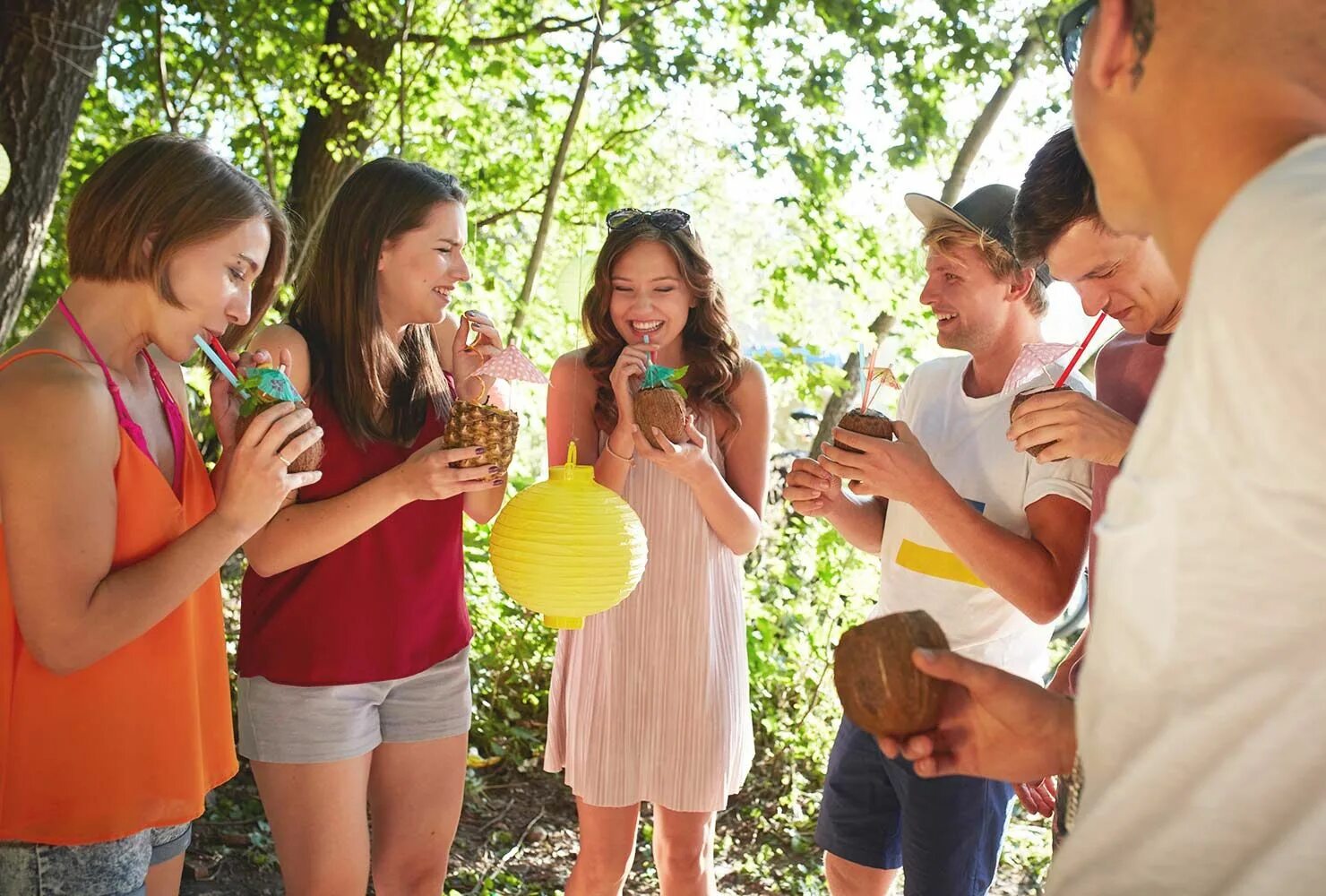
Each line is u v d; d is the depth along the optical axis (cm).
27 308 832
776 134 679
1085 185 213
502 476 257
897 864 296
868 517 304
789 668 531
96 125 853
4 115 505
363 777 269
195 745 210
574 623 253
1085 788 110
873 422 257
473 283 737
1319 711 95
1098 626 107
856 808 293
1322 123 101
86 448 185
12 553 183
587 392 317
